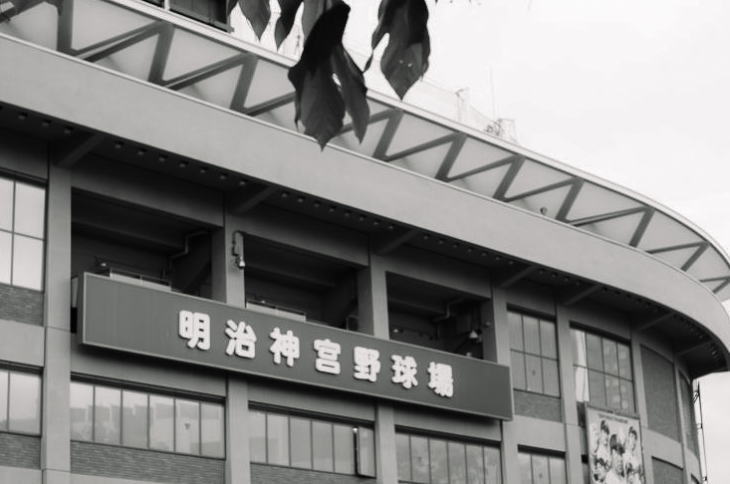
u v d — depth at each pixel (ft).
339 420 124.36
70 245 108.06
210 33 115.65
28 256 105.29
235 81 122.01
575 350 153.28
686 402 185.26
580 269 144.36
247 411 115.44
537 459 143.64
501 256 138.00
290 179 117.19
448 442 134.41
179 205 115.65
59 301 105.50
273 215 122.62
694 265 180.55
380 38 16.10
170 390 111.24
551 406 146.92
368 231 130.52
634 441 156.35
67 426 102.58
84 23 112.16
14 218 105.19
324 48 15.67
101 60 115.65
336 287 132.87
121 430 106.83
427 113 133.69
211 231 119.24
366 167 124.06
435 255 137.28
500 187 146.00
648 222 159.84
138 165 113.09
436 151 139.44
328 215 124.98
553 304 150.61
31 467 100.53
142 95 107.86
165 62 116.88
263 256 126.41
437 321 145.59
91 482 102.89
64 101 103.04
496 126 162.81
